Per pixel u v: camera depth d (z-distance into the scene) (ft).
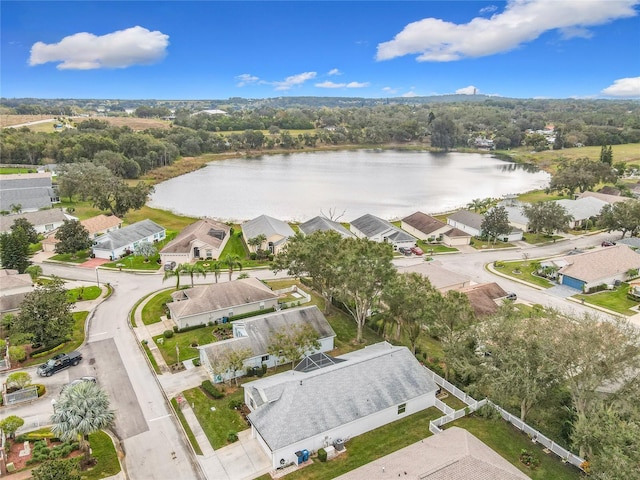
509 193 533.55
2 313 187.01
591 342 125.80
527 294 244.83
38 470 96.94
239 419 137.80
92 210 409.69
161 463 120.37
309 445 122.72
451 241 332.39
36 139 629.51
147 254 280.51
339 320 209.97
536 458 121.29
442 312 155.84
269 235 298.35
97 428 114.01
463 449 104.73
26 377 145.89
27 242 259.60
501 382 128.36
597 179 487.61
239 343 164.66
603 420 109.09
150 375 160.76
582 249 316.19
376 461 110.83
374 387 138.10
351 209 454.81
